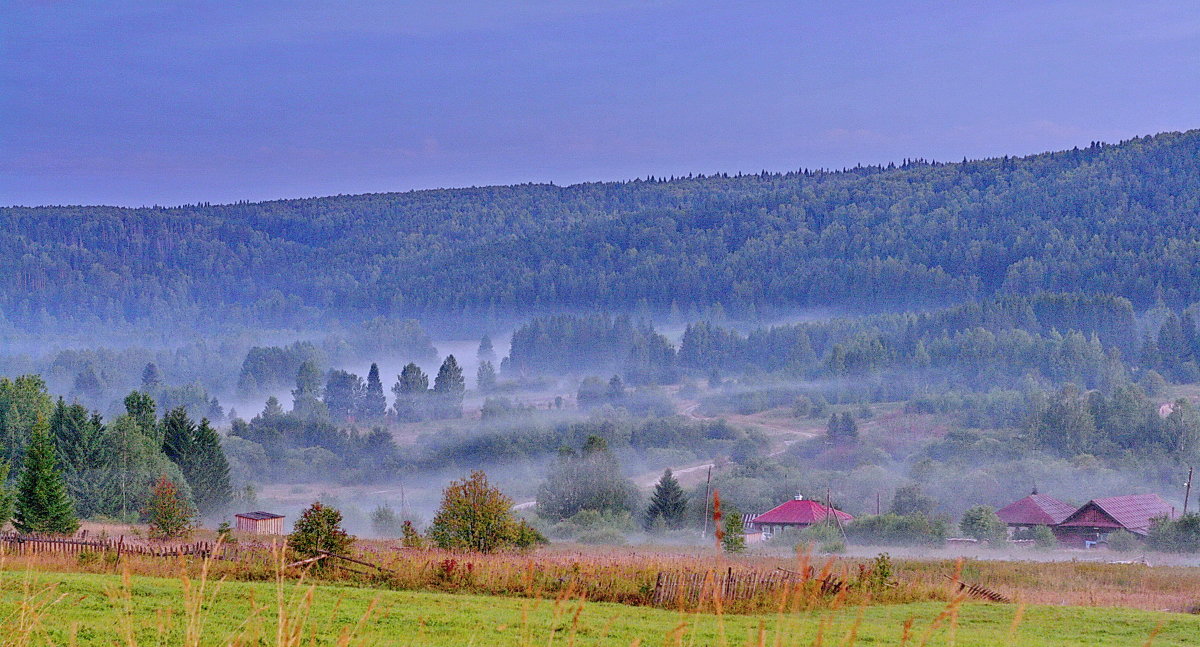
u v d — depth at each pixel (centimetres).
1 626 1547
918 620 3456
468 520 5775
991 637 3144
